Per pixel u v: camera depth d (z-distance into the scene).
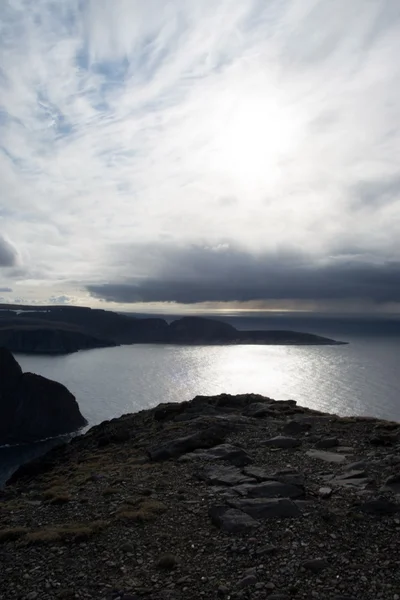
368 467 16.84
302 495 14.20
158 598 9.11
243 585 9.39
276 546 10.88
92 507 14.67
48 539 11.91
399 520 11.90
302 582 9.41
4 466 148.50
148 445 25.88
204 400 38.22
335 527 11.75
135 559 10.78
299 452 19.97
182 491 15.48
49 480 21.38
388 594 8.86
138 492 15.82
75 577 10.07
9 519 14.34
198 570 10.15
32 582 9.94
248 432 24.64
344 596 8.84
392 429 23.34
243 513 12.78
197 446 22.03
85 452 29.61
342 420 26.52
